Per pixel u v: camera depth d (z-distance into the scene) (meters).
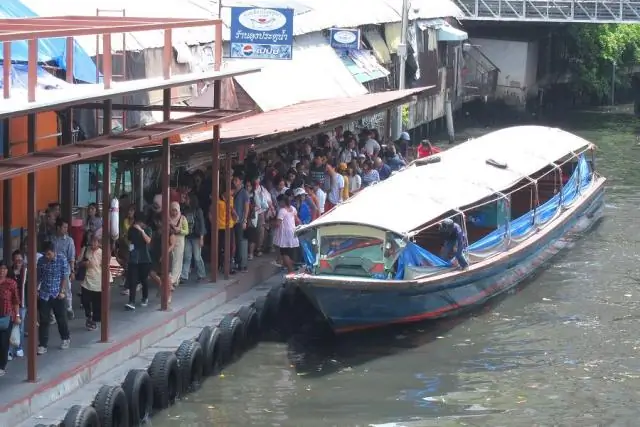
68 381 22.67
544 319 32.59
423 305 30.80
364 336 30.61
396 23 64.75
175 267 30.00
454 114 83.94
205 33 41.28
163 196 27.67
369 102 44.81
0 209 29.16
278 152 39.34
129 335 25.69
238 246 32.53
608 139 74.69
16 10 31.44
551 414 25.30
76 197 34.06
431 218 31.09
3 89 20.58
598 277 37.47
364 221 29.59
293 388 26.59
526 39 87.56
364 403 25.80
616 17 83.56
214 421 24.28
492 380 27.50
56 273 24.03
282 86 45.69
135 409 23.16
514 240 36.16
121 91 23.27
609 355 29.42
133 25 25.11
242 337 28.80
